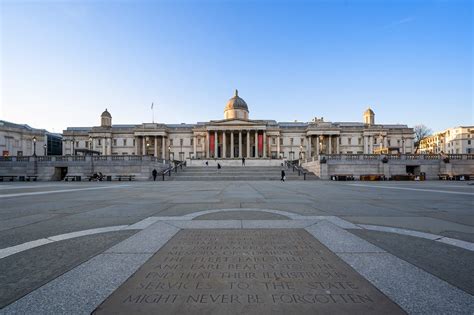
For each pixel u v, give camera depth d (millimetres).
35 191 21484
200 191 21047
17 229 7746
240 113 106438
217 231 7352
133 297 3682
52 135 116750
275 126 104688
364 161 47375
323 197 16172
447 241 6391
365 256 5320
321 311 3312
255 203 13195
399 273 4484
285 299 3621
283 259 5156
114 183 36094
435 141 128000
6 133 91688
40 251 5707
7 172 48312
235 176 46281
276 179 45000
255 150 103625
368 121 110438
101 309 3381
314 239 6535
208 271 4574
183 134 106688
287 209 11180
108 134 105062
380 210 10969
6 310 3369
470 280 4223
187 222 8523
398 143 103625
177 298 3646
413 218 9227
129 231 7430
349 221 8695
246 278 4293
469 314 3258
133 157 47656
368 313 3277
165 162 57125
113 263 4969
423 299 3627
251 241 6363
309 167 52969
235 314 3234
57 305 3496
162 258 5227
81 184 33688
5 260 5164
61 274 4477
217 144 100750
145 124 103125
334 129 101375
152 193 19406
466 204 12953
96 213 10406
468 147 109062
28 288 3975
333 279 4254
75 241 6465
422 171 48125
